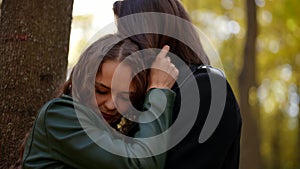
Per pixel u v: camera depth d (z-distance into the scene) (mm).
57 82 2902
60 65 2930
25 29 2873
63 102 1903
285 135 21875
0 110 2799
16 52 2844
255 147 9422
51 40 2908
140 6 2049
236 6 12430
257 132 9500
